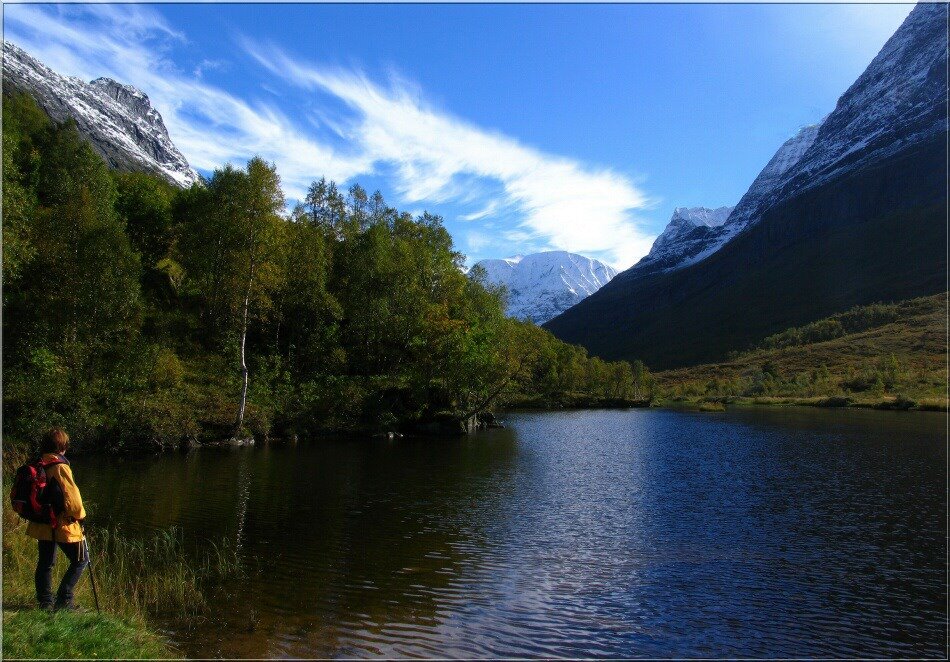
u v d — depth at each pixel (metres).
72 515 9.88
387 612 13.23
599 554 18.16
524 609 13.77
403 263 64.00
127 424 35.81
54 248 38.53
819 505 25.22
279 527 19.97
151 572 14.96
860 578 16.39
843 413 85.75
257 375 50.69
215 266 50.34
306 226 62.75
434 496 25.89
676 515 23.31
